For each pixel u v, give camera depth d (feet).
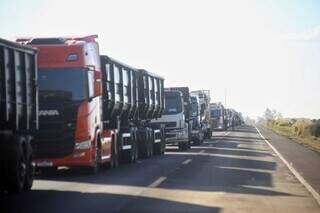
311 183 62.49
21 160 51.08
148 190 53.52
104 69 75.82
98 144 70.33
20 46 51.55
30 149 54.03
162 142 110.22
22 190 51.55
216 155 107.65
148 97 103.45
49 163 65.26
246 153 114.52
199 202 46.62
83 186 56.49
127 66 87.86
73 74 65.98
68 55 66.13
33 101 55.47
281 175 70.79
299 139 204.74
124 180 62.03
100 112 71.20
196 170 75.20
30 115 54.65
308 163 91.09
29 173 53.31
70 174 68.80
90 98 66.39
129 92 89.81
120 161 86.99
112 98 78.23
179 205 44.83
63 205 44.14
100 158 70.64
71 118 65.46
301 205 46.21
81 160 65.51
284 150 127.54
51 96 65.62
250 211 42.86
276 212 42.63
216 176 67.77
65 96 65.67
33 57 55.31
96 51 71.67
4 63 48.08
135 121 97.60
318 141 191.21
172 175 68.03
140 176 66.54
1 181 48.70
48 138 65.21
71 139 65.41
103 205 44.21
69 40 69.62
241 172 73.56
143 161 91.81
